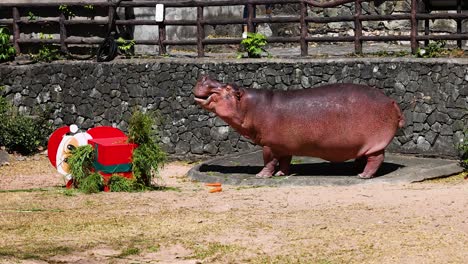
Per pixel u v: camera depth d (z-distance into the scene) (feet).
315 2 77.30
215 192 60.03
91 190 60.39
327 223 49.32
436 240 45.34
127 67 79.71
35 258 43.47
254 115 63.10
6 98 82.53
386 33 94.22
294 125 62.44
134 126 61.31
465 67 70.03
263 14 99.40
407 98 72.08
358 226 48.44
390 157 71.05
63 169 62.34
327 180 61.62
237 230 48.21
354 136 61.87
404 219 49.85
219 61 77.25
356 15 76.59
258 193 59.11
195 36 95.71
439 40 75.46
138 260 43.21
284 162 64.49
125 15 85.51
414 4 74.74
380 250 43.83
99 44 83.56
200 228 48.85
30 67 82.28
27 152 79.82
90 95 81.10
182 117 78.07
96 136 63.41
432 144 71.20
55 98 82.02
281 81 75.82
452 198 55.01
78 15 86.02
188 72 77.92
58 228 49.49
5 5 86.22
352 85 62.90
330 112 62.03
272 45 95.71
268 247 44.86
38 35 87.20
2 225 50.39
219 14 96.99
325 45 94.58
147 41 82.69
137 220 51.08
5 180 68.13
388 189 59.16
